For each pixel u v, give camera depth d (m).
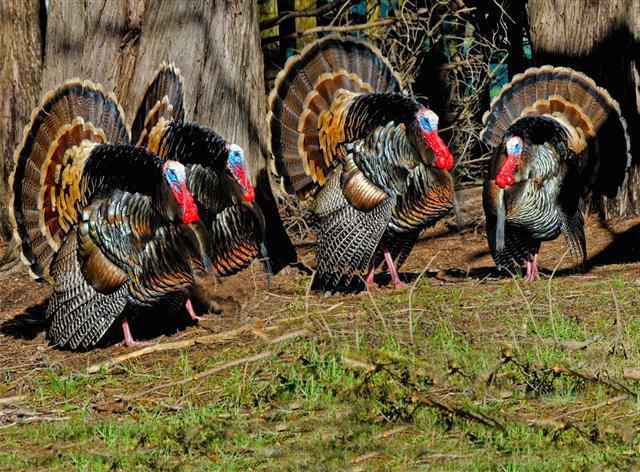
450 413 7.95
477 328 10.18
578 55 15.23
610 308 10.62
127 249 10.20
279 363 9.41
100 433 8.16
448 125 19.30
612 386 8.13
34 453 7.82
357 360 8.52
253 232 11.31
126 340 10.68
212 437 7.91
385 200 11.86
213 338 10.17
